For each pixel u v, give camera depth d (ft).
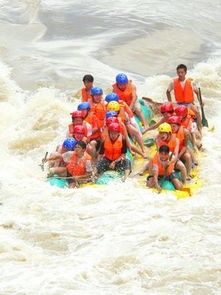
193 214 83.35
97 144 103.14
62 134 118.93
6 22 197.98
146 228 79.92
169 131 95.76
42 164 100.42
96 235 79.25
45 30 191.11
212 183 96.73
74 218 84.38
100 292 65.31
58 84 147.64
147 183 94.58
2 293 65.00
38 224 82.94
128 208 86.33
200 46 180.86
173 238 76.69
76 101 137.28
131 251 74.02
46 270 70.44
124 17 202.90
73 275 69.00
